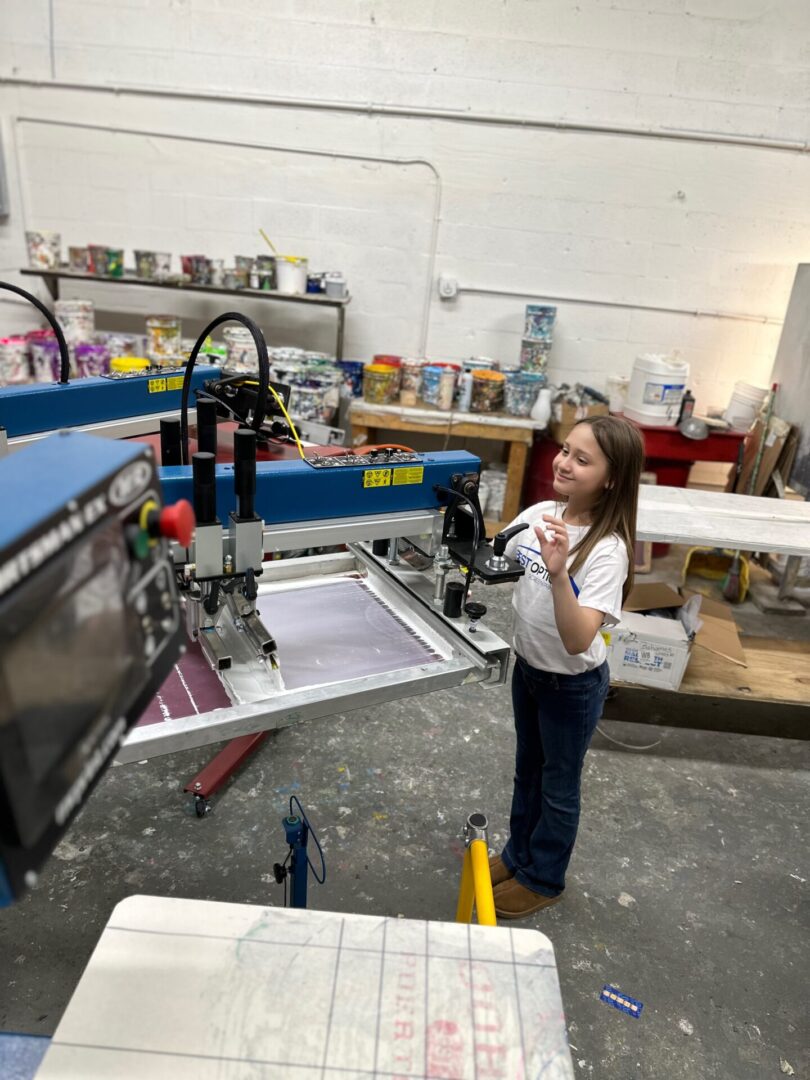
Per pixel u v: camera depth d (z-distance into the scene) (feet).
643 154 12.11
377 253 12.83
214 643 4.03
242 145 12.20
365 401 12.23
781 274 12.81
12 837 1.44
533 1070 2.23
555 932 5.61
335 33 11.54
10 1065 2.35
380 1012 2.36
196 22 11.53
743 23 11.36
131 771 6.79
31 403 5.98
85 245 12.85
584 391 12.80
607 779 7.29
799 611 11.17
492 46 11.57
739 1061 4.81
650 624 7.94
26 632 1.41
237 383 5.68
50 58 11.76
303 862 4.42
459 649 4.39
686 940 5.64
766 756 7.85
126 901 2.67
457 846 6.28
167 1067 2.17
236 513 3.73
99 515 1.67
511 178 12.31
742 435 11.94
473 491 4.32
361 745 7.43
